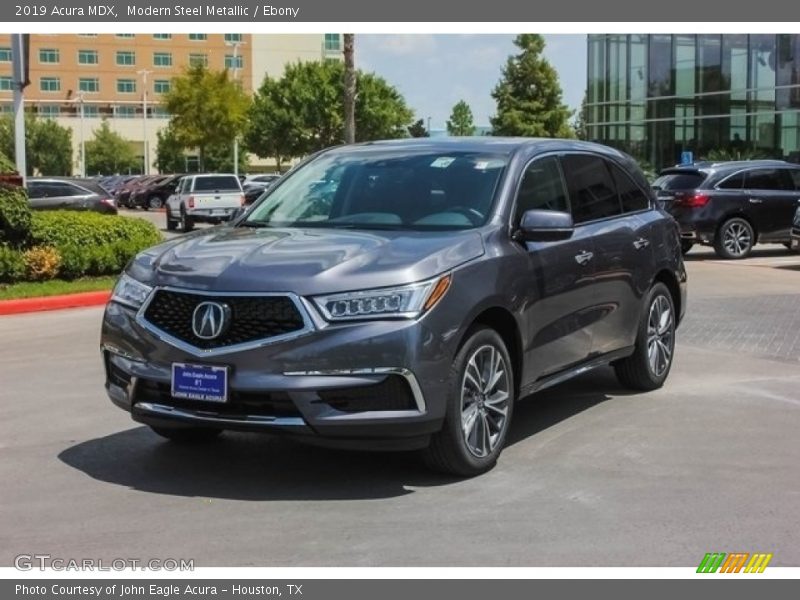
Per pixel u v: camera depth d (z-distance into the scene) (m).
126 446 6.12
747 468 5.66
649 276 7.39
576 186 6.76
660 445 6.14
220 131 54.78
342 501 5.07
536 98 57.88
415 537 4.57
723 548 4.47
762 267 17.12
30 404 7.31
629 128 40.88
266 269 4.97
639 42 39.97
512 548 4.45
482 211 5.79
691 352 9.31
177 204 29.73
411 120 53.88
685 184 18.94
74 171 103.06
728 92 36.69
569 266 6.23
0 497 5.15
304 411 4.76
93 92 108.00
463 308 5.12
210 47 109.12
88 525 4.73
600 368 8.60
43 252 14.47
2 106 102.94
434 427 5.02
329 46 111.50
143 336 5.12
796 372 8.40
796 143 34.28
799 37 33.91
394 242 5.31
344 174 6.41
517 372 5.79
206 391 4.88
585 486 5.32
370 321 4.82
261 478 5.46
